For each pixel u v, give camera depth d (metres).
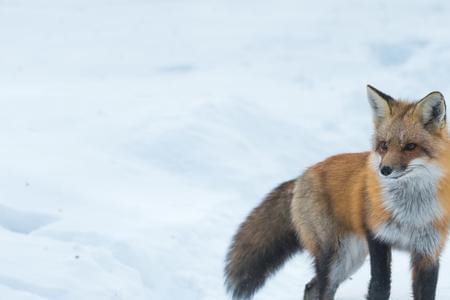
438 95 7.99
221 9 36.12
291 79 23.77
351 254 9.32
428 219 8.25
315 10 34.66
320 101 21.25
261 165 15.67
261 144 16.94
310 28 30.78
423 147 8.07
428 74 23.70
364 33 29.39
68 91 20.30
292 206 9.77
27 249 8.96
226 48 28.19
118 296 8.40
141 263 9.70
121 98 19.09
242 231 10.01
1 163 12.29
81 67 25.25
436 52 25.56
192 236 11.11
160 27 32.12
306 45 28.31
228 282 9.78
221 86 22.09
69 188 11.89
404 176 8.12
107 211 11.39
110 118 16.58
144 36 30.47
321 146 17.84
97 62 26.06
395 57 26.14
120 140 15.21
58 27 31.91
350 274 9.45
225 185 14.30
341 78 24.00
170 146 15.16
